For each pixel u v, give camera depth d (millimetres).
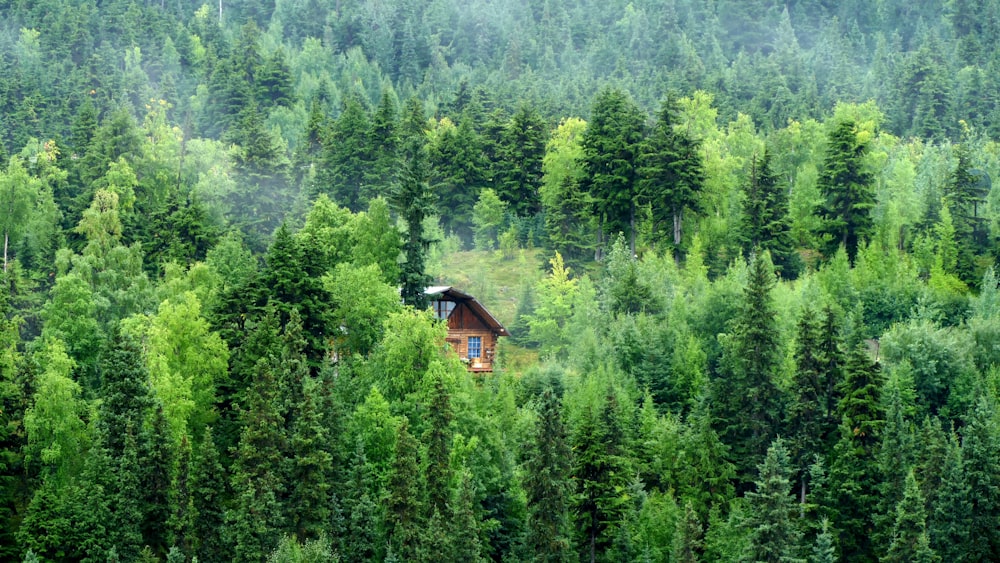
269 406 95500
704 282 147000
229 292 114500
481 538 95938
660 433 109625
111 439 95250
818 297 143750
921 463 105312
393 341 108500
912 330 132125
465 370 112062
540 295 151500
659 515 100000
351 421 101750
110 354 99188
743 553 95500
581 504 100625
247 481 93500
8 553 90625
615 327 133125
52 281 145000
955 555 100812
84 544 89625
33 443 97812
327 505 94562
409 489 93500
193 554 91938
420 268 131875
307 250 116000
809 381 112500
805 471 109938
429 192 134875
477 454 99688
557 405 96812
